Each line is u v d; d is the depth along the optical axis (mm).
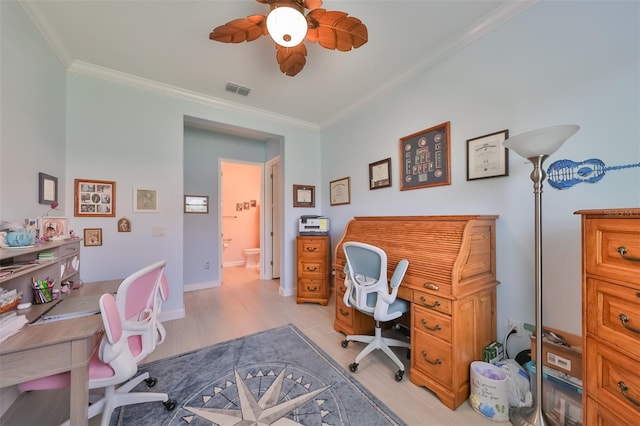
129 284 1191
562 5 1462
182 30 1855
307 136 3742
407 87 2438
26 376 942
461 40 1915
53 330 1032
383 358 1979
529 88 1603
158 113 2652
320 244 3209
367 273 1840
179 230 2752
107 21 1755
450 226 1731
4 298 1228
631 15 1239
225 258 5652
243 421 1349
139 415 1389
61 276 1739
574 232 1430
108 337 1071
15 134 1495
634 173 1230
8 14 1431
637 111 1223
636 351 817
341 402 1491
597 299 950
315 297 3195
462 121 1979
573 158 1430
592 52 1359
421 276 1655
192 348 2098
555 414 1328
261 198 4547
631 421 825
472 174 1905
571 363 1285
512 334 1689
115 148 2436
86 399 1032
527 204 1623
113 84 2428
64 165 2182
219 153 4164
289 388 1613
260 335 2334
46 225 1716
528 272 1616
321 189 3836
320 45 1840
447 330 1486
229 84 2611
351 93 2818
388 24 1791
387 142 2680
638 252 814
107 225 2400
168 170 2701
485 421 1357
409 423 1343
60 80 2109
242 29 1497
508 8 1647
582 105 1395
